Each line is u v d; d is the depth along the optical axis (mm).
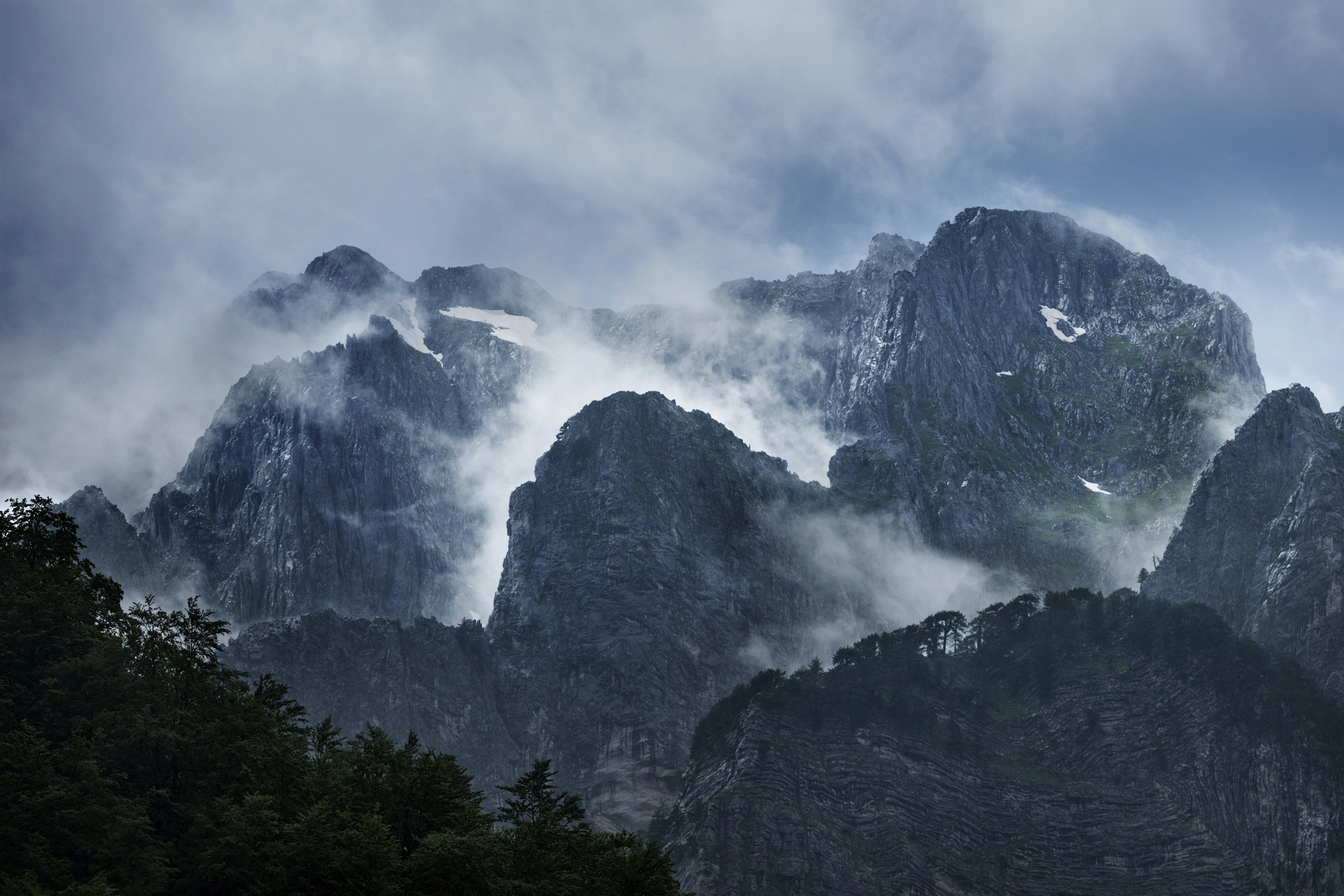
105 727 147875
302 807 143500
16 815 134125
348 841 135000
